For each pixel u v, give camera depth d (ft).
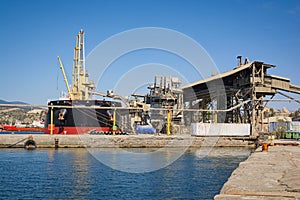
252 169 54.24
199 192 82.48
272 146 130.62
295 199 31.12
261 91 246.47
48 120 250.98
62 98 261.03
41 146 201.26
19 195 78.79
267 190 35.58
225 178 101.81
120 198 76.18
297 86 259.60
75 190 84.23
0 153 171.63
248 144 237.66
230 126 237.25
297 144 141.49
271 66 249.96
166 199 75.31
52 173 108.99
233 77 264.11
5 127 493.77
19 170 115.24
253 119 246.47
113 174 107.45
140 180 97.86
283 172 50.44
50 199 75.20
